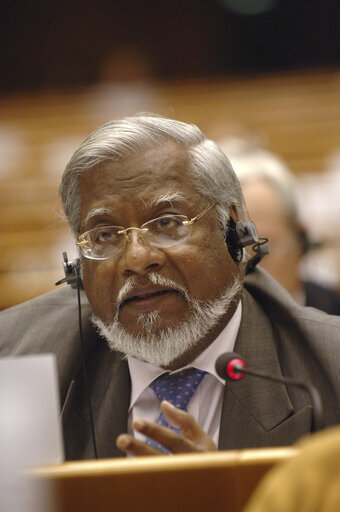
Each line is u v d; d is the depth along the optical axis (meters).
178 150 5.23
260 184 8.52
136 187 5.12
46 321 6.02
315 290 9.11
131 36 28.64
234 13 28.11
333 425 4.89
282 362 5.32
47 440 3.44
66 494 3.29
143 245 5.07
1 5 28.55
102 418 5.32
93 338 5.79
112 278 5.18
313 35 27.59
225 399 5.13
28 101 25.05
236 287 5.38
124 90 25.64
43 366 3.52
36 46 28.73
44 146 21.88
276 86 24.09
